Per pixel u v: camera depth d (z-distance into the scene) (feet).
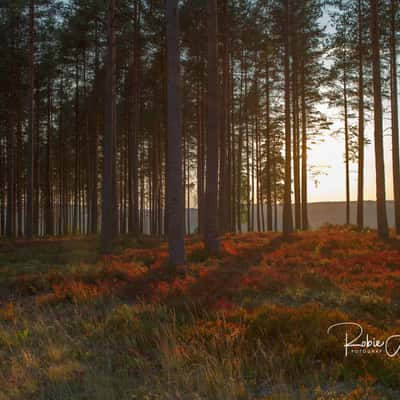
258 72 89.71
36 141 104.06
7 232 90.48
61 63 87.45
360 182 77.36
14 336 20.33
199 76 75.51
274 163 107.76
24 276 34.37
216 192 46.78
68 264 40.57
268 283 29.73
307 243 51.83
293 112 77.66
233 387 13.65
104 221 50.03
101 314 24.03
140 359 17.01
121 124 99.30
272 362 15.62
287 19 64.54
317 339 17.28
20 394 14.53
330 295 26.35
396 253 41.24
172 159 37.19
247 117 101.81
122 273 34.22
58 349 18.31
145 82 82.94
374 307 23.27
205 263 39.93
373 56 58.29
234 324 19.86
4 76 71.10
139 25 69.10
